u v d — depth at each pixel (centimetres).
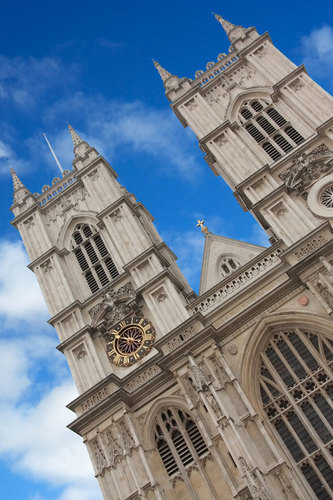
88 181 6066
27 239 5916
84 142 6625
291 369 3959
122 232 5431
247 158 5241
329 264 3984
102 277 5372
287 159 4962
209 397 3888
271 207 4688
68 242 5800
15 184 6594
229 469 3656
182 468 3888
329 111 5128
